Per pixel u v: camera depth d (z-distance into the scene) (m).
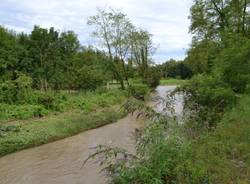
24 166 10.92
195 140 7.14
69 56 38.25
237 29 23.81
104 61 39.22
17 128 15.48
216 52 18.67
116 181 5.52
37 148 13.48
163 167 5.29
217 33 25.56
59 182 9.12
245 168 5.85
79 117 19.62
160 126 6.05
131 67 44.88
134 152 10.66
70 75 34.00
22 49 35.16
